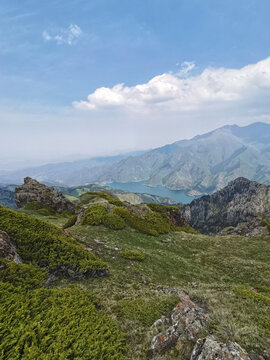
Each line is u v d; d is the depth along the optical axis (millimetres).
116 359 8680
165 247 38938
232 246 42312
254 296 16156
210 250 39938
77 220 48469
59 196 86688
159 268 26672
